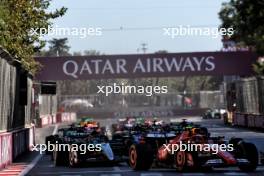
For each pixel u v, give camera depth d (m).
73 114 167.88
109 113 164.50
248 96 98.69
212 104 187.88
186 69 112.38
